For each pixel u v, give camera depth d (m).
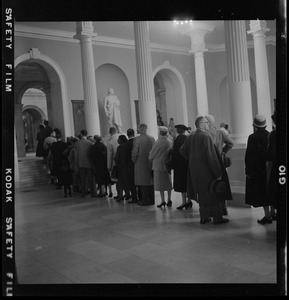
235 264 4.12
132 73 17.67
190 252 4.62
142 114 10.06
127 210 7.46
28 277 4.04
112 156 8.64
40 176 12.80
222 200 5.86
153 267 4.18
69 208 8.09
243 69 7.73
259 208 6.87
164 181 7.43
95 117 12.93
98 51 16.70
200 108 14.88
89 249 5.01
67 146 10.45
